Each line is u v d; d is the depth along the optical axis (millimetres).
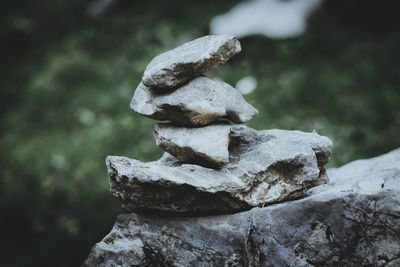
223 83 2285
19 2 8961
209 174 2182
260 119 5453
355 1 6965
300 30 6770
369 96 5801
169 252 2326
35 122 6480
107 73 6887
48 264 4605
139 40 7422
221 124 2248
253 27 6824
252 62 6418
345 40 6688
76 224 4930
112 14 8336
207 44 2195
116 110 6168
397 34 6664
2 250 4793
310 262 2062
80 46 7656
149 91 2285
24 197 5418
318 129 5414
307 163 2254
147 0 8375
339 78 6055
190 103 2143
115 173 2279
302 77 6051
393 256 1939
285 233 2100
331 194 2035
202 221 2277
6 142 6277
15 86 7332
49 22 8547
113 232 2455
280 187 2244
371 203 1965
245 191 2176
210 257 2246
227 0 8109
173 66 2145
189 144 2176
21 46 8242
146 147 5465
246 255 2162
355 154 5117
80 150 5699
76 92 6711
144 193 2238
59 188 5398
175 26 7645
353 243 2000
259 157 2250
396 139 5234
